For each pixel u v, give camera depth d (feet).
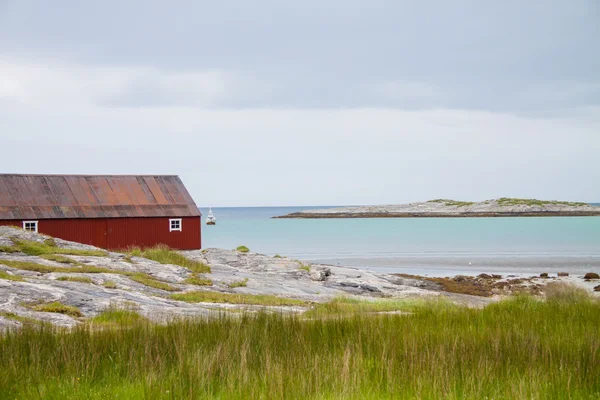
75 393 33.68
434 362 38.63
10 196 166.61
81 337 46.11
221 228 531.50
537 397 32.50
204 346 44.11
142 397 33.06
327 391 34.06
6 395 33.63
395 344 44.62
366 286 134.00
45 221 164.04
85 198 174.91
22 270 93.09
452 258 237.25
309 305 95.50
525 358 42.37
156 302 83.20
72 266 103.96
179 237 180.34
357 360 39.63
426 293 130.82
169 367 39.11
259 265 149.79
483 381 35.78
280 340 47.50
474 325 60.13
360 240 356.18
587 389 35.45
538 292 141.79
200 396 33.47
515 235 382.01
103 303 76.48
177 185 191.72
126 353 41.93
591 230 429.38
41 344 43.68
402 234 411.75
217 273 130.11
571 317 65.62
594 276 167.63
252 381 35.76
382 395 34.24
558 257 237.66
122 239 172.96
